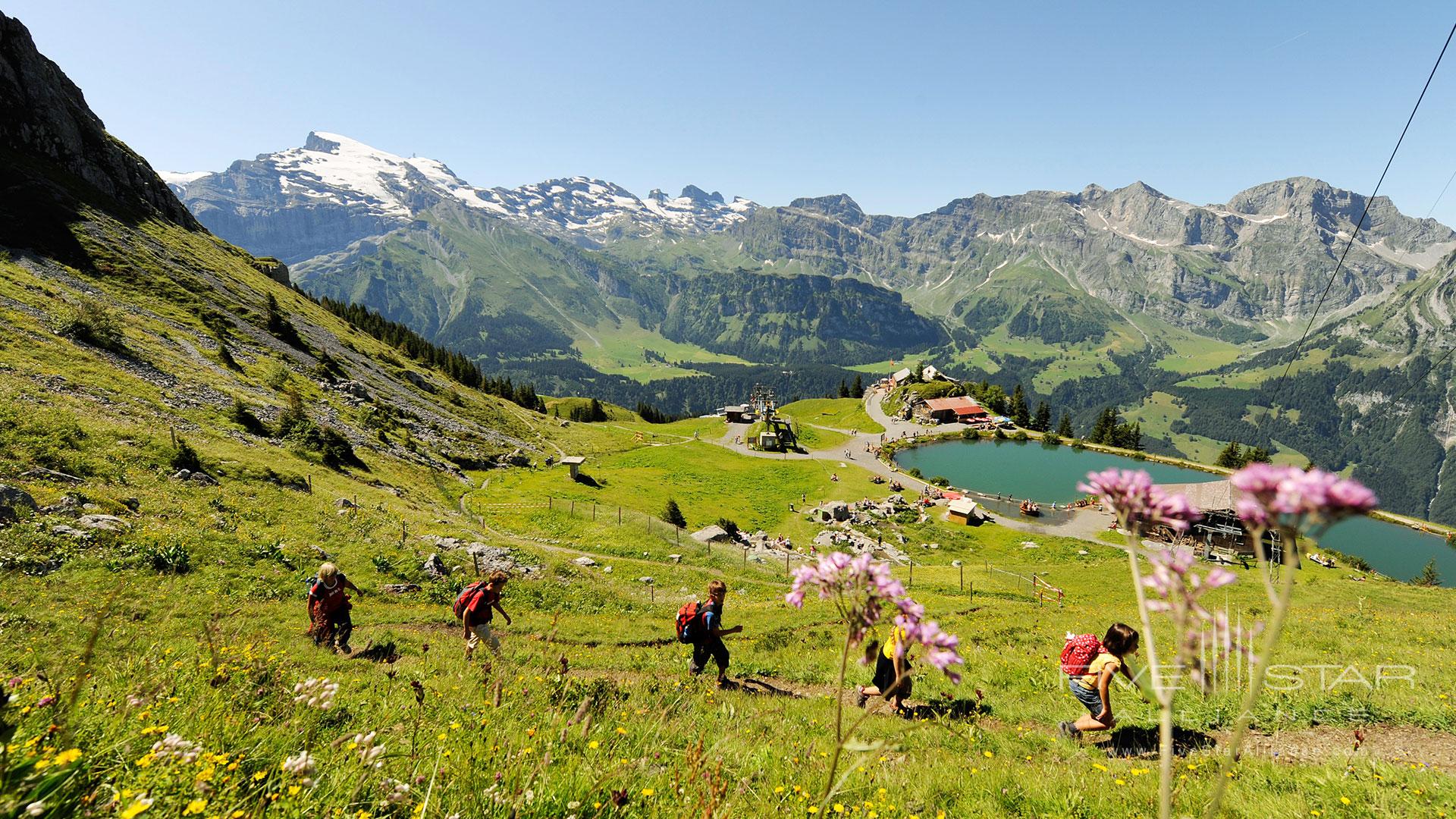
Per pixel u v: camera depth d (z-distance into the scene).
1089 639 11.03
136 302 72.38
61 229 77.19
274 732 5.75
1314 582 45.62
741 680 15.20
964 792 7.50
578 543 47.94
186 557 22.66
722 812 5.39
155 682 6.70
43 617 14.87
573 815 4.97
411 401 100.38
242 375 64.19
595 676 14.82
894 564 67.00
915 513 100.94
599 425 164.38
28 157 90.38
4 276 56.44
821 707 11.89
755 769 7.18
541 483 79.44
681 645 21.91
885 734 9.99
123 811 3.53
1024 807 7.20
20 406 30.03
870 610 3.18
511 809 4.82
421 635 19.86
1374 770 8.22
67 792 3.78
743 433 176.88
